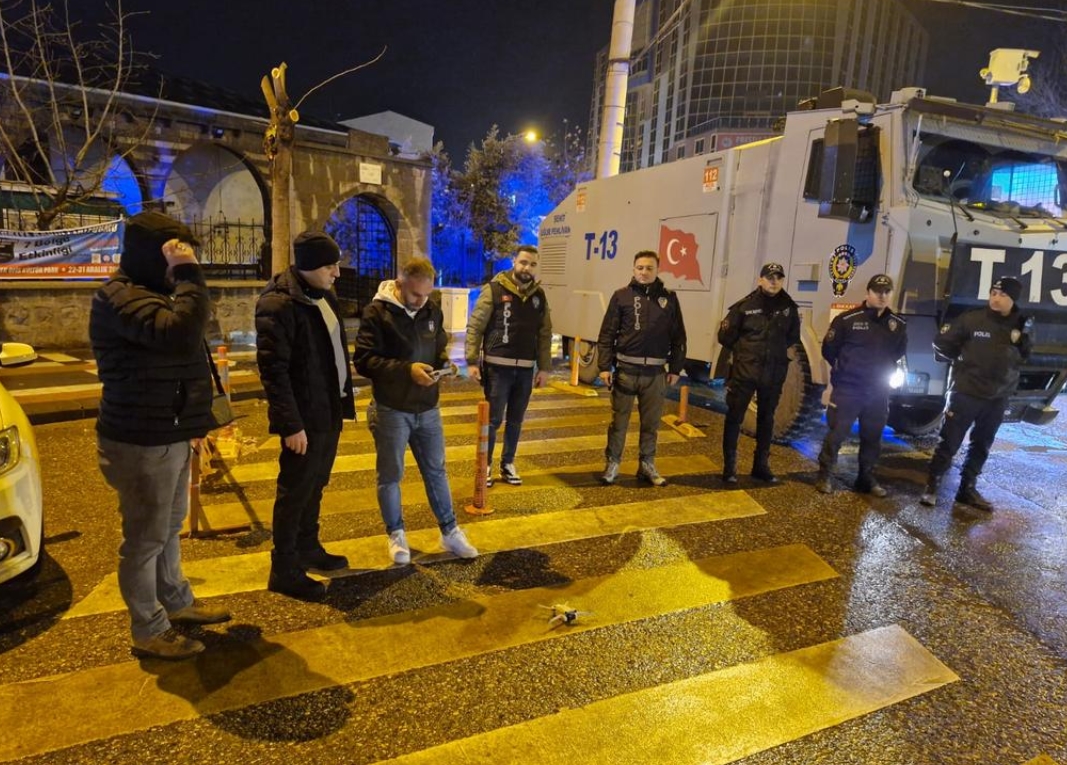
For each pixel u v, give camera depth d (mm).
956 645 3395
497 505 5000
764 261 7094
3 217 11898
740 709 2840
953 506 5340
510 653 3160
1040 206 6594
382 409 3740
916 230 5633
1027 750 2684
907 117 5762
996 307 5031
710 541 4500
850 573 4113
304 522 3738
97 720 2596
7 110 11875
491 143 27562
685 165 8273
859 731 2750
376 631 3285
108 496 4949
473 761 2479
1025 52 7109
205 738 2529
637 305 5340
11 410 3494
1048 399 6496
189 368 2730
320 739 2553
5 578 3164
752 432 7246
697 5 67875
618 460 5551
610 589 3803
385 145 16703
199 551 4078
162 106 13430
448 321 17156
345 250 19578
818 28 65375
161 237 2590
